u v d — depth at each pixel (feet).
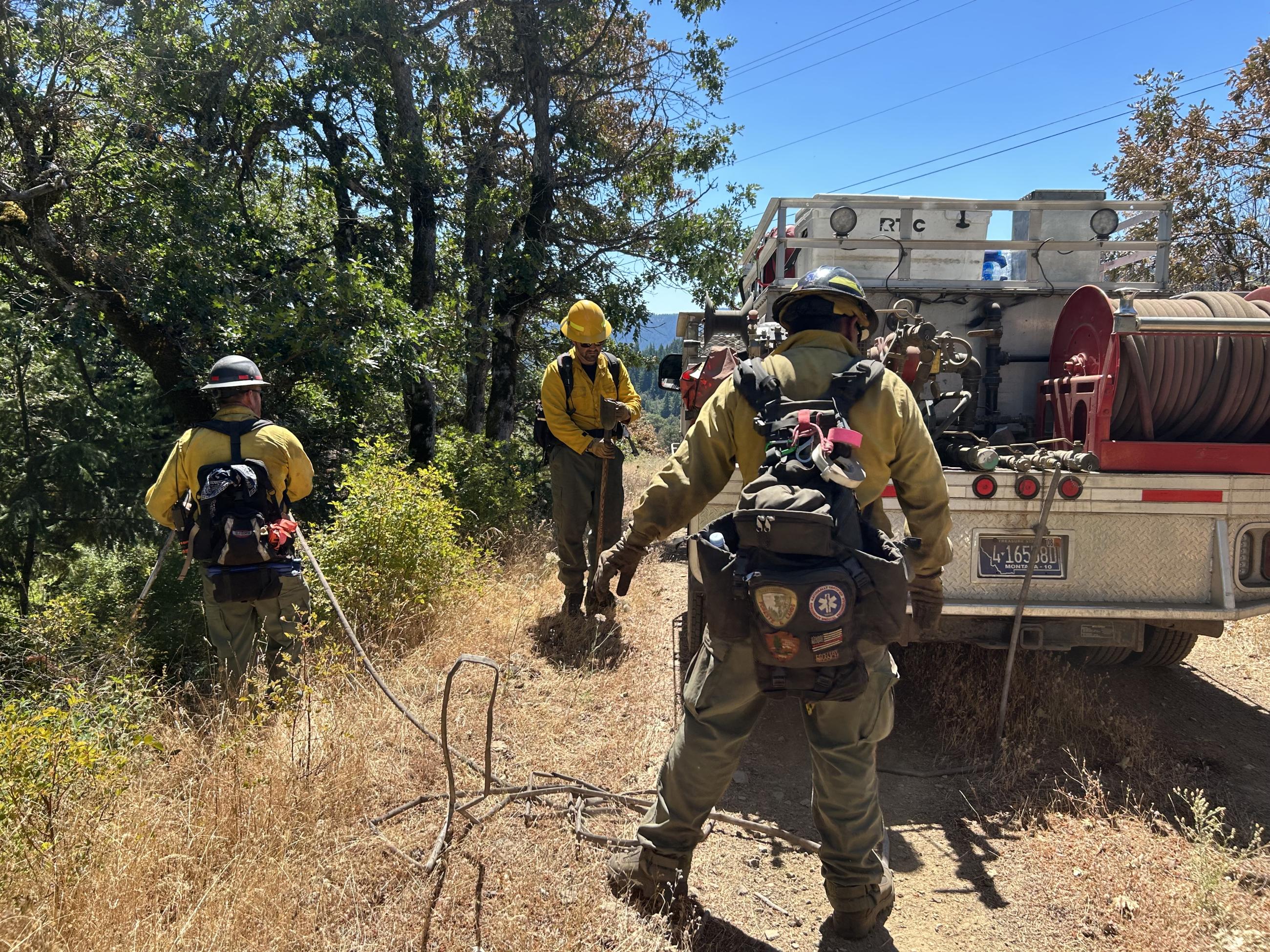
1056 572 13.04
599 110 47.88
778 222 17.67
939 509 8.27
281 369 29.22
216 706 12.49
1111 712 13.97
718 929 8.87
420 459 36.83
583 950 7.91
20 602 33.42
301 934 7.68
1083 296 14.87
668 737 12.90
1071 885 9.61
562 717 13.43
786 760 13.07
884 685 8.23
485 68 43.50
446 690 8.76
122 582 26.76
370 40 36.19
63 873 7.75
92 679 13.57
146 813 8.98
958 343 15.05
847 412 8.00
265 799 9.41
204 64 31.94
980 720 13.69
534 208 43.86
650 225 45.93
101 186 28.30
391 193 38.04
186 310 28.25
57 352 34.45
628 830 10.14
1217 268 46.06
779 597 7.10
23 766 8.71
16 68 26.71
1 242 28.40
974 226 19.58
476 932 7.85
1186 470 12.92
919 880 9.88
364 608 16.49
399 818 9.95
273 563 13.34
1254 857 10.12
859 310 8.75
